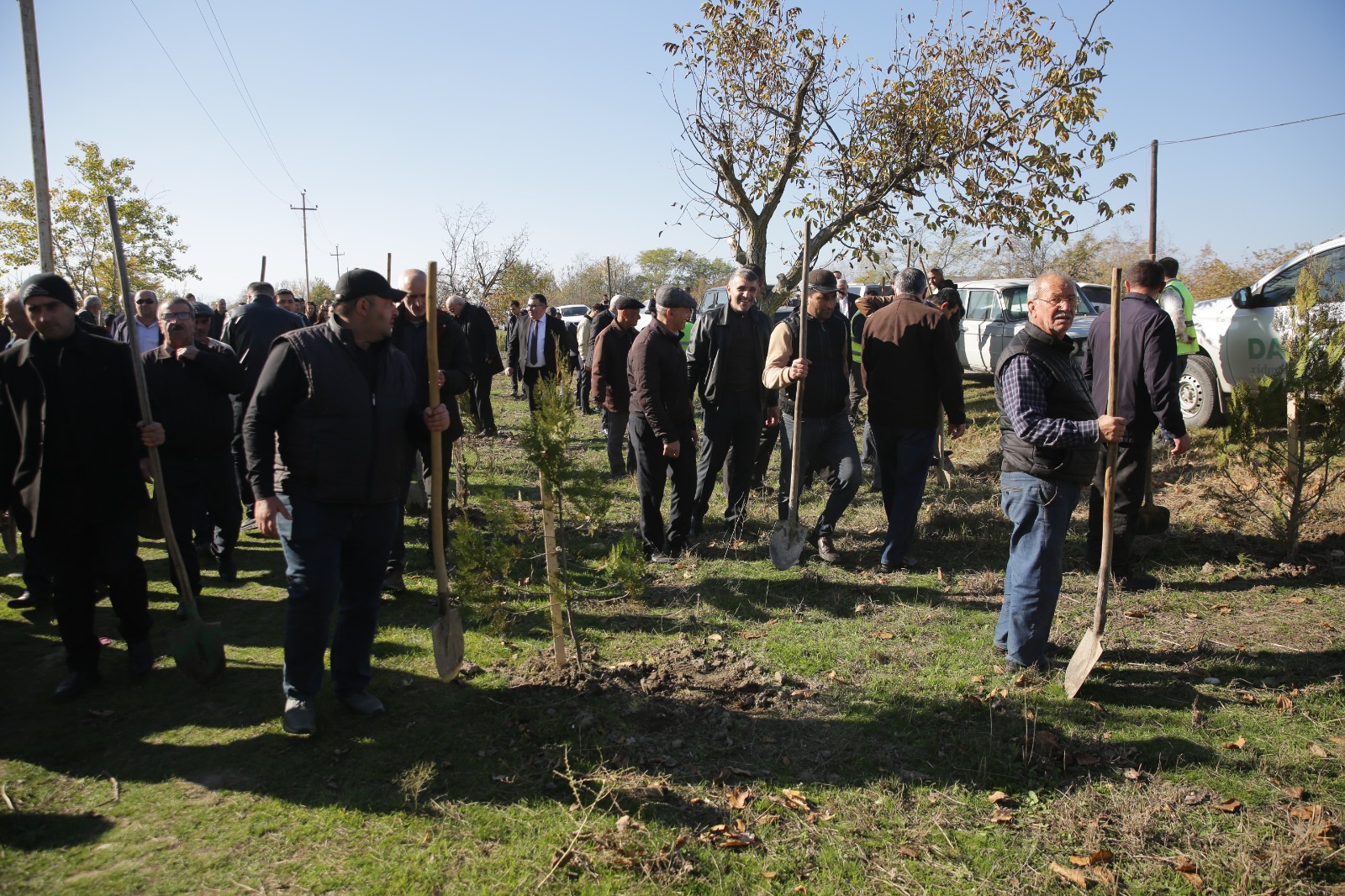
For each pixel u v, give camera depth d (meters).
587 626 4.70
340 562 3.62
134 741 3.47
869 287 13.50
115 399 3.83
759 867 2.73
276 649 4.44
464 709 3.73
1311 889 2.63
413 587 5.38
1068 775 3.27
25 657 4.34
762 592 5.25
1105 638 4.48
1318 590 5.09
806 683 3.99
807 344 5.77
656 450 5.73
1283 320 5.79
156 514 4.67
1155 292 5.07
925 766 3.31
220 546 5.63
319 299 27.05
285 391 3.30
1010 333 13.88
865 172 10.77
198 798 3.07
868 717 3.67
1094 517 5.33
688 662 4.18
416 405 3.73
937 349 5.36
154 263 20.92
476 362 11.23
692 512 5.93
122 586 3.95
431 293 3.50
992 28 10.15
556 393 3.88
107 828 2.89
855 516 7.01
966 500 7.32
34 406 3.69
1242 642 4.41
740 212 11.42
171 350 4.98
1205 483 7.31
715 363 6.04
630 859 2.70
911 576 5.54
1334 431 5.39
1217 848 2.83
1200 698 3.84
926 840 2.88
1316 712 3.69
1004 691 3.84
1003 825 2.96
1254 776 3.23
